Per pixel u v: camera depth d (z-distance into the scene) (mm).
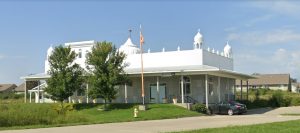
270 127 21938
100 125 26688
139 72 46969
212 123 27859
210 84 51031
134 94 52344
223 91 56844
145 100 51812
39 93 57781
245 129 20750
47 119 28109
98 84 43531
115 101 52906
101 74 43844
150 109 41188
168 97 50750
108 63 44156
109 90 43562
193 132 19875
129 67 53875
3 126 25734
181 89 47312
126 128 24094
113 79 43344
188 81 50531
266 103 60250
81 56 56562
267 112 47000
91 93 43844
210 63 53094
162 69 48344
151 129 23266
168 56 52219
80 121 29812
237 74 52062
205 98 48469
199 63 50406
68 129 23391
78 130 22719
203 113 42750
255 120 30562
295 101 62406
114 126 25750
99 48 44375
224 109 43531
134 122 30125
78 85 46312
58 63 46531
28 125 26516
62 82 45719
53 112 29078
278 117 34781
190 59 50938
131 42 56625
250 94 81500
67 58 46469
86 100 52781
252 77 59062
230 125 24594
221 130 20469
